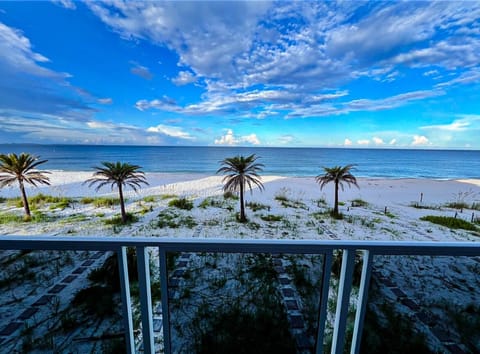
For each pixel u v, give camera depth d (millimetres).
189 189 18234
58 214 10898
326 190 18953
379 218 11023
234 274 1133
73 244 954
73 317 1107
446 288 1078
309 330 1107
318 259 1021
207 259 1132
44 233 8586
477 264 1096
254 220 10211
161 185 20234
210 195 15625
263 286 1124
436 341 1109
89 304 1095
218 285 1139
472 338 1119
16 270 1098
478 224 10438
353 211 12281
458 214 12195
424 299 1076
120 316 1082
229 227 9242
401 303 1070
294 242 937
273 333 1128
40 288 1102
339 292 1015
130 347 1086
